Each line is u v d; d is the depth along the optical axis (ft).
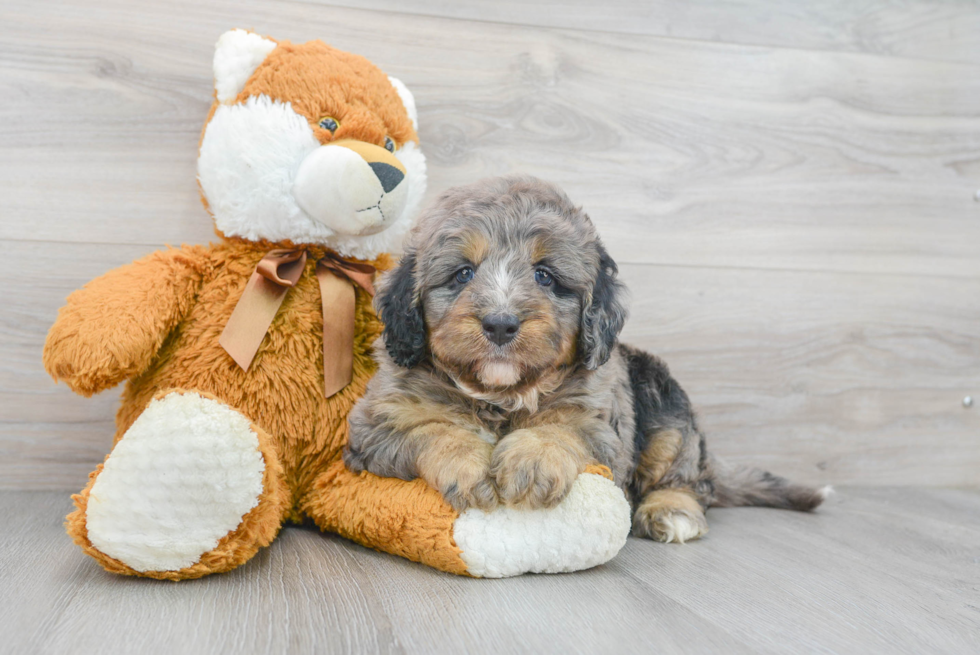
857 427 3.48
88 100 2.93
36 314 2.92
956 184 3.54
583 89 3.24
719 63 3.34
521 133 3.20
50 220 2.92
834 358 3.45
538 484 2.19
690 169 3.32
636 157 3.28
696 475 2.86
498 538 2.21
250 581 2.17
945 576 2.41
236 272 2.55
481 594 2.15
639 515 2.70
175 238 3.00
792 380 3.42
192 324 2.52
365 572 2.25
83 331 2.33
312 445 2.53
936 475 3.54
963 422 3.54
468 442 2.28
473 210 2.35
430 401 2.39
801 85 3.40
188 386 2.46
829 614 2.13
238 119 2.50
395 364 2.43
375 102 2.62
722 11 3.33
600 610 2.08
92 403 2.97
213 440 2.12
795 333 3.42
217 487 2.12
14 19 2.87
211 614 2.00
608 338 2.45
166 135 2.98
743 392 3.38
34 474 2.95
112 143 2.95
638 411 2.81
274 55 2.56
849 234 3.46
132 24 2.94
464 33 3.15
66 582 2.14
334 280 2.60
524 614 2.05
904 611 2.17
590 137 3.25
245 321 2.48
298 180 2.49
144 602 2.05
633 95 3.27
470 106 3.16
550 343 2.28
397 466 2.32
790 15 3.39
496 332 2.22
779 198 3.39
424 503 2.26
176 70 2.97
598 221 3.26
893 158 3.49
